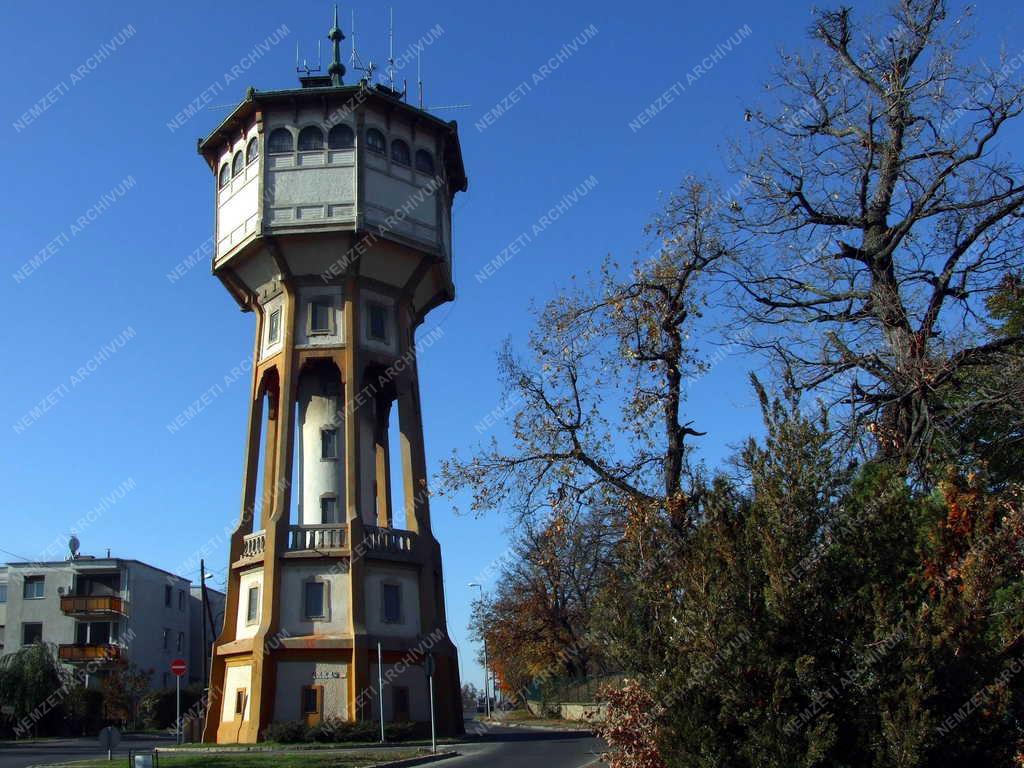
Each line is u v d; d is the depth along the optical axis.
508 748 34.69
